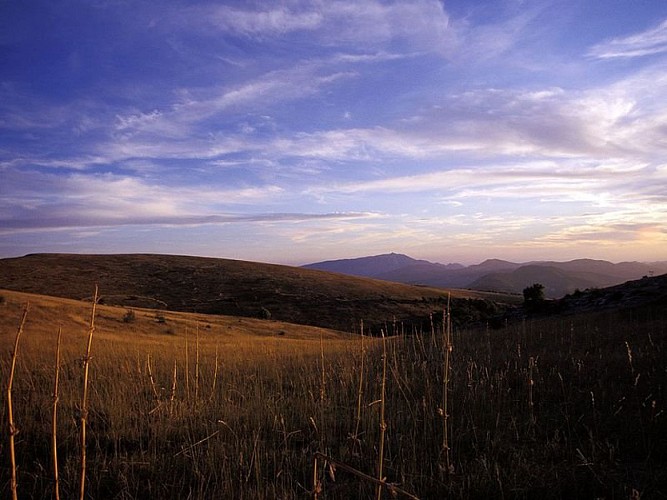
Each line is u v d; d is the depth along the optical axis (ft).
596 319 58.85
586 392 22.90
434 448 18.03
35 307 95.96
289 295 237.66
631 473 15.33
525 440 18.45
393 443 18.37
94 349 46.03
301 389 27.45
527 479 14.84
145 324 105.29
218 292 239.91
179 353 49.44
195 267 288.71
